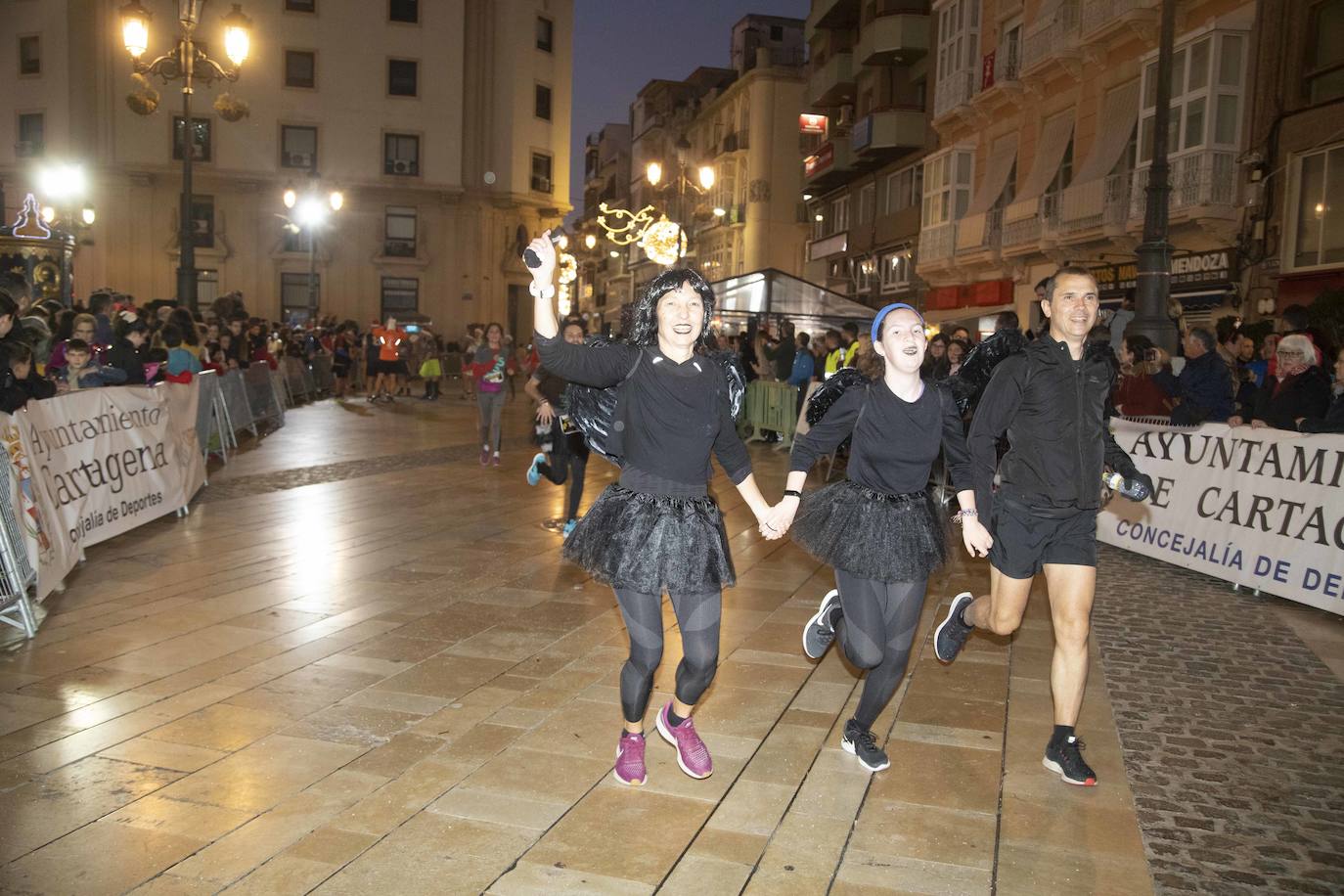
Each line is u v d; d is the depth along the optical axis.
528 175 44.72
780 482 12.91
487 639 5.84
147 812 3.69
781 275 23.30
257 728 4.49
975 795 3.98
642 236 14.33
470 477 12.68
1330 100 15.38
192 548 8.22
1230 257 17.52
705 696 5.04
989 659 5.73
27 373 7.25
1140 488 4.23
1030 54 23.81
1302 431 7.19
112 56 41.00
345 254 42.75
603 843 3.54
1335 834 3.71
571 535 3.92
